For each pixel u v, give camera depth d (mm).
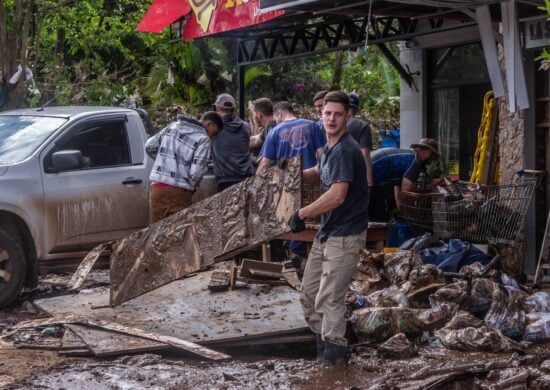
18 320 9219
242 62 15977
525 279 9742
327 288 7133
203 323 8500
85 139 10672
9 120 10977
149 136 11352
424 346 7789
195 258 8711
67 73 22906
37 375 7090
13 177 9891
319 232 7305
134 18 22234
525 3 9586
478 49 14070
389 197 11703
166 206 10547
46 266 10242
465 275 8812
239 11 13859
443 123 14953
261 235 8172
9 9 18703
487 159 12180
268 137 10062
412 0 9484
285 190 7910
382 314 7859
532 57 10633
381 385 6547
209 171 12008
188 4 15422
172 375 7125
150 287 8984
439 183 10461
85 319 8453
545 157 10672
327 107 7031
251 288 9695
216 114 11711
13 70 17000
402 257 9078
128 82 25734
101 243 10594
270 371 7273
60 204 10203
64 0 19391
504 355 7480
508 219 9633
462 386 6832
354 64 27766
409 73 15320
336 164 6945
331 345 7262
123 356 7645
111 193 10633
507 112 10734
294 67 27953
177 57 24266
